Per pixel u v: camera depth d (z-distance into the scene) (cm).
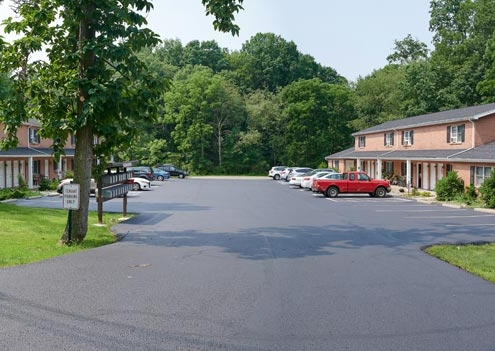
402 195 3475
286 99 7769
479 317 708
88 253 1199
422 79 5850
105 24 1321
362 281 930
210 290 844
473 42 5588
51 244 1355
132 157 7200
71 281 892
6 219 1827
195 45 10500
